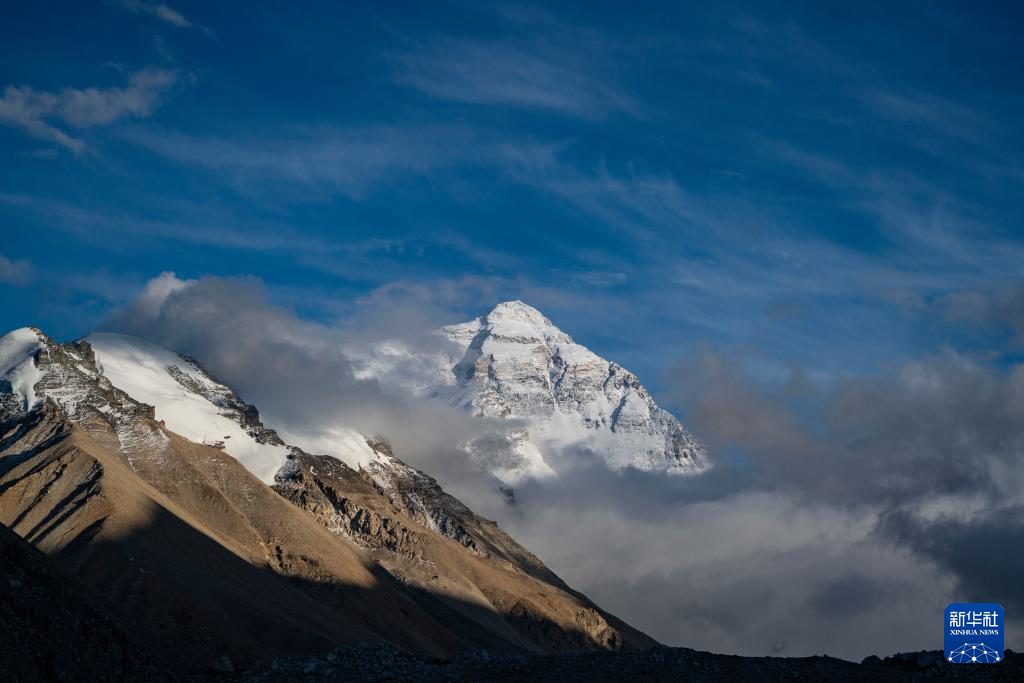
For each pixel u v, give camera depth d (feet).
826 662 244.01
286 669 270.05
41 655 239.50
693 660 241.96
